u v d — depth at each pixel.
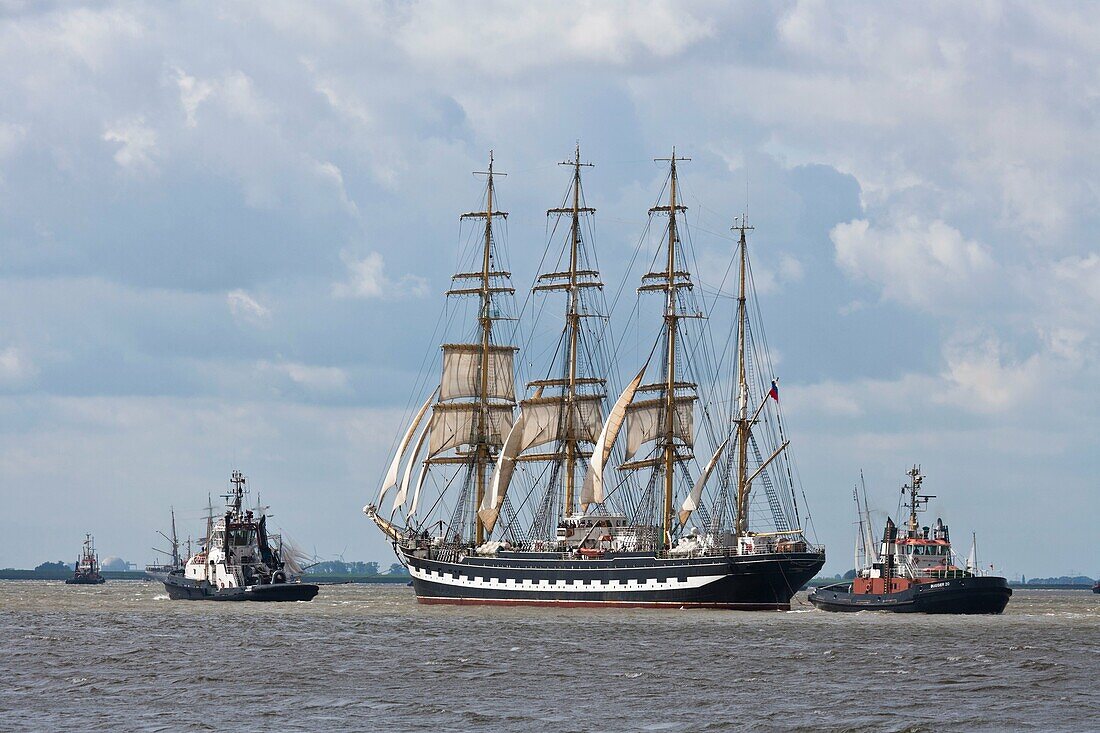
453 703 174.25
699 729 156.00
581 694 181.62
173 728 156.38
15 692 184.62
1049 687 186.88
